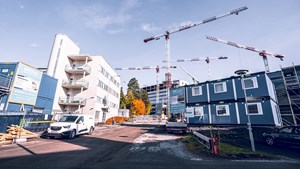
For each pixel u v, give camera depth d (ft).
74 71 115.55
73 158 24.49
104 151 30.12
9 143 35.76
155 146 35.70
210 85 75.97
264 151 32.01
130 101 218.38
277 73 83.66
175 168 20.22
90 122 56.18
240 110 65.05
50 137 46.06
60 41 113.60
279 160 25.02
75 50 126.62
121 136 52.11
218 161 23.84
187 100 81.71
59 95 107.96
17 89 66.85
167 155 27.55
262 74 63.26
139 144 38.11
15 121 45.55
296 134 34.14
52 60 109.09
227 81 71.26
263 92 61.52
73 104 107.86
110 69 148.97
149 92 414.41
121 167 20.44
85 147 33.42
